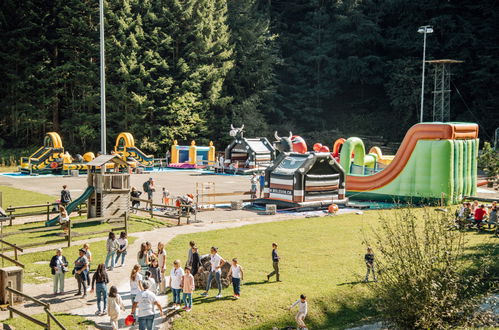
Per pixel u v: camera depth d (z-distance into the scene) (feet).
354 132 265.95
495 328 41.45
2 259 58.34
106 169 150.30
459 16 250.98
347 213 98.48
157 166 190.90
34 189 121.19
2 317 45.27
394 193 112.16
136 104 207.62
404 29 267.18
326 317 50.11
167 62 225.35
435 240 45.62
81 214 89.66
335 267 61.36
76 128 208.33
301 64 280.10
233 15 251.80
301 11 292.20
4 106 205.46
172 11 225.15
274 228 82.84
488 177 56.85
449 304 41.09
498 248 67.67
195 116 222.07
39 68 203.00
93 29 211.00
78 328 43.68
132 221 85.66
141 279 46.60
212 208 99.91
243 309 48.85
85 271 51.44
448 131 106.11
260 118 242.37
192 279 47.80
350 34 263.49
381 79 268.00
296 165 104.42
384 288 44.34
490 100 242.99
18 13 201.87
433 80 244.01
